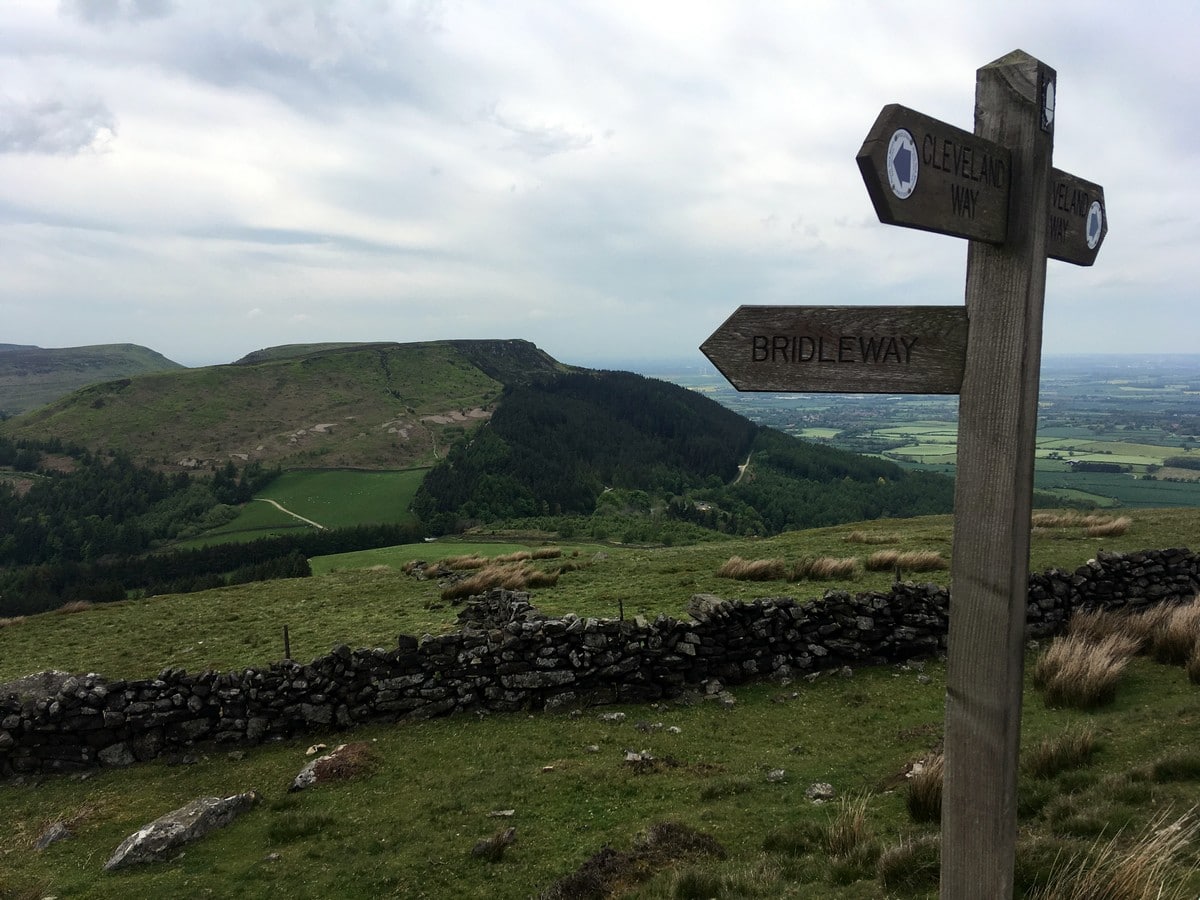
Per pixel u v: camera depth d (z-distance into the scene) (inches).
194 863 307.6
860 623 480.4
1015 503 125.6
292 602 788.6
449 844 303.7
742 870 236.8
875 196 102.7
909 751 351.3
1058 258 143.9
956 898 135.6
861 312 134.6
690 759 370.3
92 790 403.2
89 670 586.2
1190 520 874.1
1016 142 125.3
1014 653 129.2
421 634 578.9
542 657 457.7
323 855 304.2
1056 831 216.1
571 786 346.6
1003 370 126.0
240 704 443.5
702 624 468.1
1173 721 299.4
